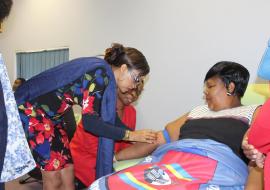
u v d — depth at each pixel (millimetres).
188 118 1744
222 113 1630
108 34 2916
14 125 913
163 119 2520
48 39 3596
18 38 4039
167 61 2482
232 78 1636
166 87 2494
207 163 1324
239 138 1489
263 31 1993
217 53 2205
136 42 2691
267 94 1736
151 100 2596
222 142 1478
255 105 1618
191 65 2340
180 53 2398
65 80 1531
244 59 2082
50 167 1634
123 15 2777
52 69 1589
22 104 1605
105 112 1533
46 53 3652
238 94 1672
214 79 1670
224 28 2164
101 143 1625
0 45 4230
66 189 1717
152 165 1387
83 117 1490
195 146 1381
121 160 1817
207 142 1404
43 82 1579
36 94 1593
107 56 1688
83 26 3158
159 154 1531
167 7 2463
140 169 1353
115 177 1312
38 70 3787
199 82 2293
